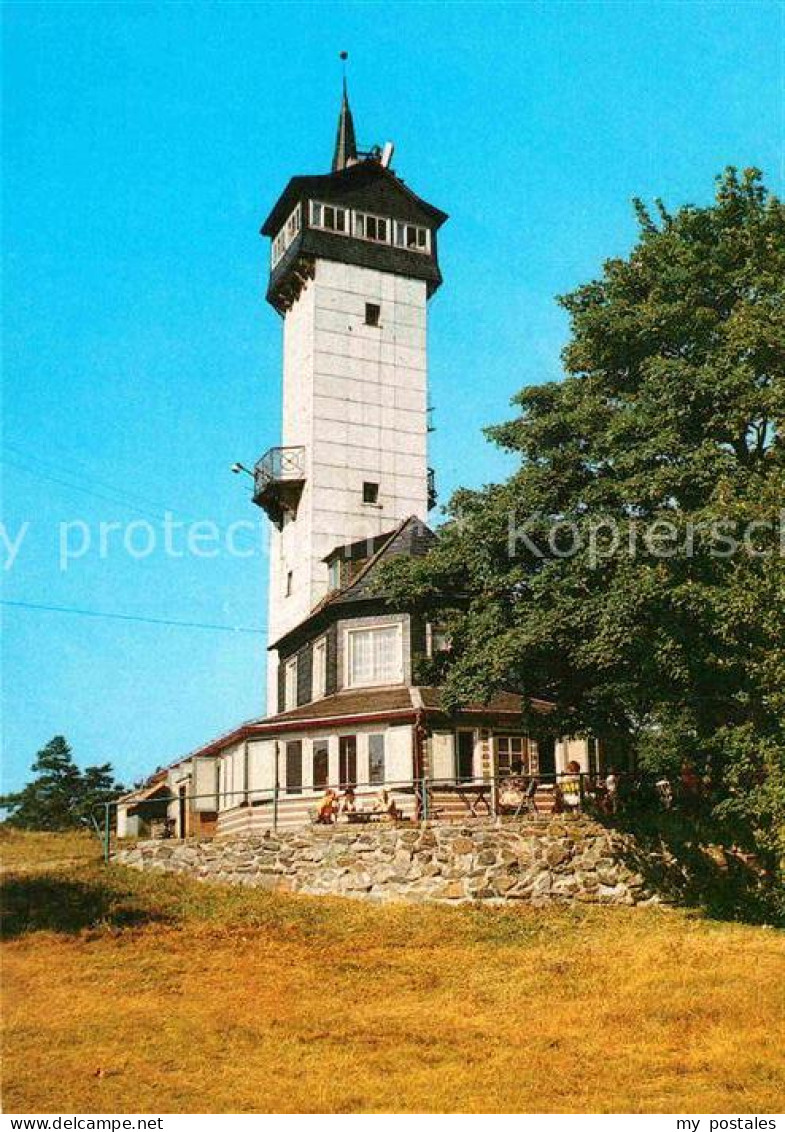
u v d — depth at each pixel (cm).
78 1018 1902
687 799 3139
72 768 7888
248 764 3756
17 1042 1759
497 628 2870
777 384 2617
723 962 2261
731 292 2891
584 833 2998
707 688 2759
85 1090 1535
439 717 3491
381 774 3459
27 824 7475
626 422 2739
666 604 2605
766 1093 1531
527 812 3197
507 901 2894
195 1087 1554
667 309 2798
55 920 2631
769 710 2566
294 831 3081
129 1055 1694
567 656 2906
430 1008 2012
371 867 2964
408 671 3806
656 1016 1911
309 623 4228
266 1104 1490
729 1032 1812
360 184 5325
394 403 5166
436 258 5447
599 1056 1706
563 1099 1515
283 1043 1770
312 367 5031
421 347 5291
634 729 3234
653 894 2994
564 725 3119
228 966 2303
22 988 2109
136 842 3309
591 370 3086
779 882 2852
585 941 2564
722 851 3019
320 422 4984
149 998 2044
